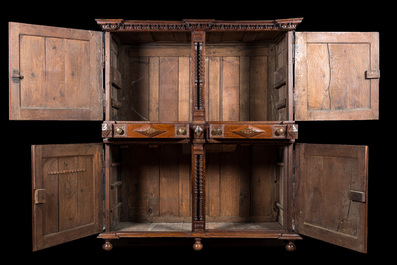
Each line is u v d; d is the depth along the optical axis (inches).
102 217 121.2
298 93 113.9
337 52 115.3
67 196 113.5
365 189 103.3
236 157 132.3
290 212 113.0
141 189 131.5
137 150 131.6
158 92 131.8
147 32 117.3
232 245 123.0
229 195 132.1
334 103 115.1
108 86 111.9
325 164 113.8
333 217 111.7
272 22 111.8
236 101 131.7
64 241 112.6
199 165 111.1
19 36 107.7
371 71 114.9
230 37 125.1
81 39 113.8
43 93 110.1
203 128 110.1
